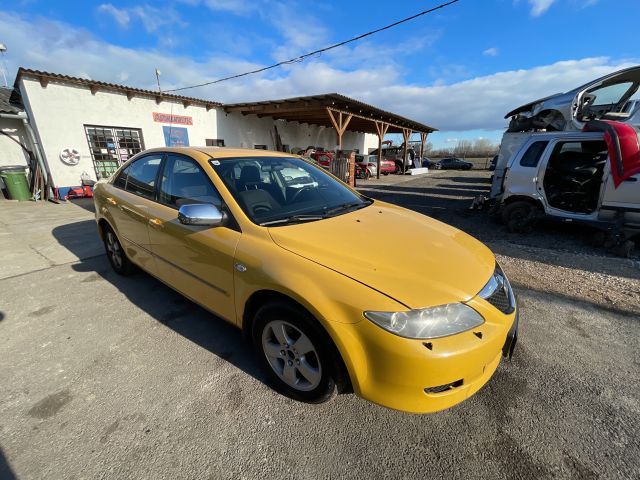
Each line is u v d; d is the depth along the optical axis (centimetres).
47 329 278
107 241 387
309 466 161
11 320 293
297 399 201
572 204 549
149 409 194
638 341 264
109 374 223
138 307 313
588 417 190
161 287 357
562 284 370
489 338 164
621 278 387
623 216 468
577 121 645
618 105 677
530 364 235
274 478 155
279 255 189
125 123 1109
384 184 1648
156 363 235
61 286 361
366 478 156
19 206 887
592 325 287
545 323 290
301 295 170
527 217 568
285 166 299
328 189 299
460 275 181
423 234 225
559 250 494
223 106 1414
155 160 306
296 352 191
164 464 161
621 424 185
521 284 370
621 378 221
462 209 870
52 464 160
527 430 181
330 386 181
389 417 190
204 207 212
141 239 301
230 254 209
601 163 525
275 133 1728
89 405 197
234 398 203
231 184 240
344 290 163
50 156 962
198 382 216
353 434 179
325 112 1480
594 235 508
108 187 367
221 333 271
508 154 742
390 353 151
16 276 389
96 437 175
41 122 933
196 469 159
